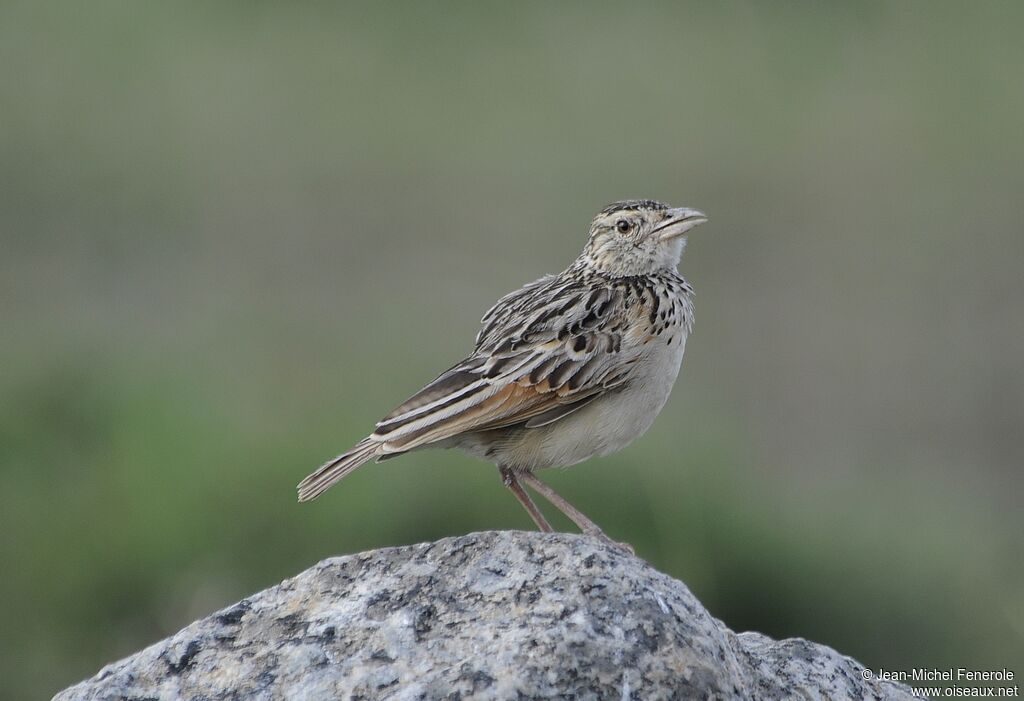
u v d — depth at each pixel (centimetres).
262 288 2277
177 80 2964
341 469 802
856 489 1719
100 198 2603
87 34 3058
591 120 2834
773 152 2739
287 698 635
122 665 663
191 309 2188
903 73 2980
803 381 2017
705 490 1421
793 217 2528
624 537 1359
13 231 2484
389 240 2452
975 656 1376
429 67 3012
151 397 1689
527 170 2683
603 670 625
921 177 2655
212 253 2425
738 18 3147
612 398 843
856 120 2836
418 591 671
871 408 1958
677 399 1928
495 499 1366
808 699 689
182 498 1426
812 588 1378
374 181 2658
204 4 3180
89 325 2102
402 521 1363
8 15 3117
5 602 1377
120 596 1387
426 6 3178
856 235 2477
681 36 3094
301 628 664
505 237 2458
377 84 2942
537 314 841
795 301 2236
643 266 890
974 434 1900
